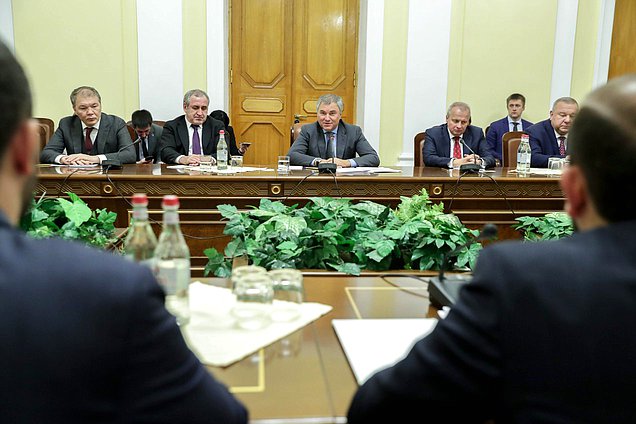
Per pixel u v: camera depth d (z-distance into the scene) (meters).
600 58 5.59
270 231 1.89
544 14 5.50
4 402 0.49
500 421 0.63
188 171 3.31
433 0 5.32
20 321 0.50
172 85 5.10
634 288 0.60
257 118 5.69
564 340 0.59
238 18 5.52
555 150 4.45
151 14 4.99
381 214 2.07
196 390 0.60
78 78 5.04
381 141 5.48
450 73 5.47
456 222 1.86
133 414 0.54
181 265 1.09
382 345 0.98
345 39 5.66
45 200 1.97
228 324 1.06
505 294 0.62
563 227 2.21
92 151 4.03
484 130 5.63
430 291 1.23
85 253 0.57
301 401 0.80
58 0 4.93
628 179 0.61
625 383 0.58
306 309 1.16
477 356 0.61
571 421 0.59
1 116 0.52
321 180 3.11
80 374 0.50
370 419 0.69
